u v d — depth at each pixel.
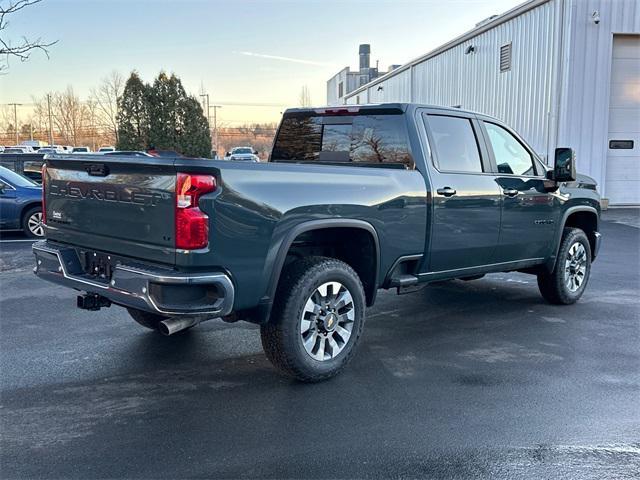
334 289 4.47
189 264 3.66
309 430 3.69
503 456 3.38
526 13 17.44
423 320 6.23
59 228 4.66
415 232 5.01
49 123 65.12
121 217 4.03
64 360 4.93
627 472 3.21
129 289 3.84
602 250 10.71
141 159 3.81
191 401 4.12
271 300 4.08
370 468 3.25
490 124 5.93
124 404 4.07
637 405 4.09
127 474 3.17
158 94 24.83
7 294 7.18
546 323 6.12
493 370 4.75
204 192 3.67
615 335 5.70
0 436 3.58
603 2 15.53
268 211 3.96
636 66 16.14
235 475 3.17
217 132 78.69
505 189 5.80
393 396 4.23
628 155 16.42
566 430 3.71
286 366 4.30
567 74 15.62
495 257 5.89
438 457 3.37
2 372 4.64
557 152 6.21
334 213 4.37
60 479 3.12
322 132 5.81
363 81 46.31
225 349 5.23
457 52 22.86
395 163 5.22
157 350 5.19
